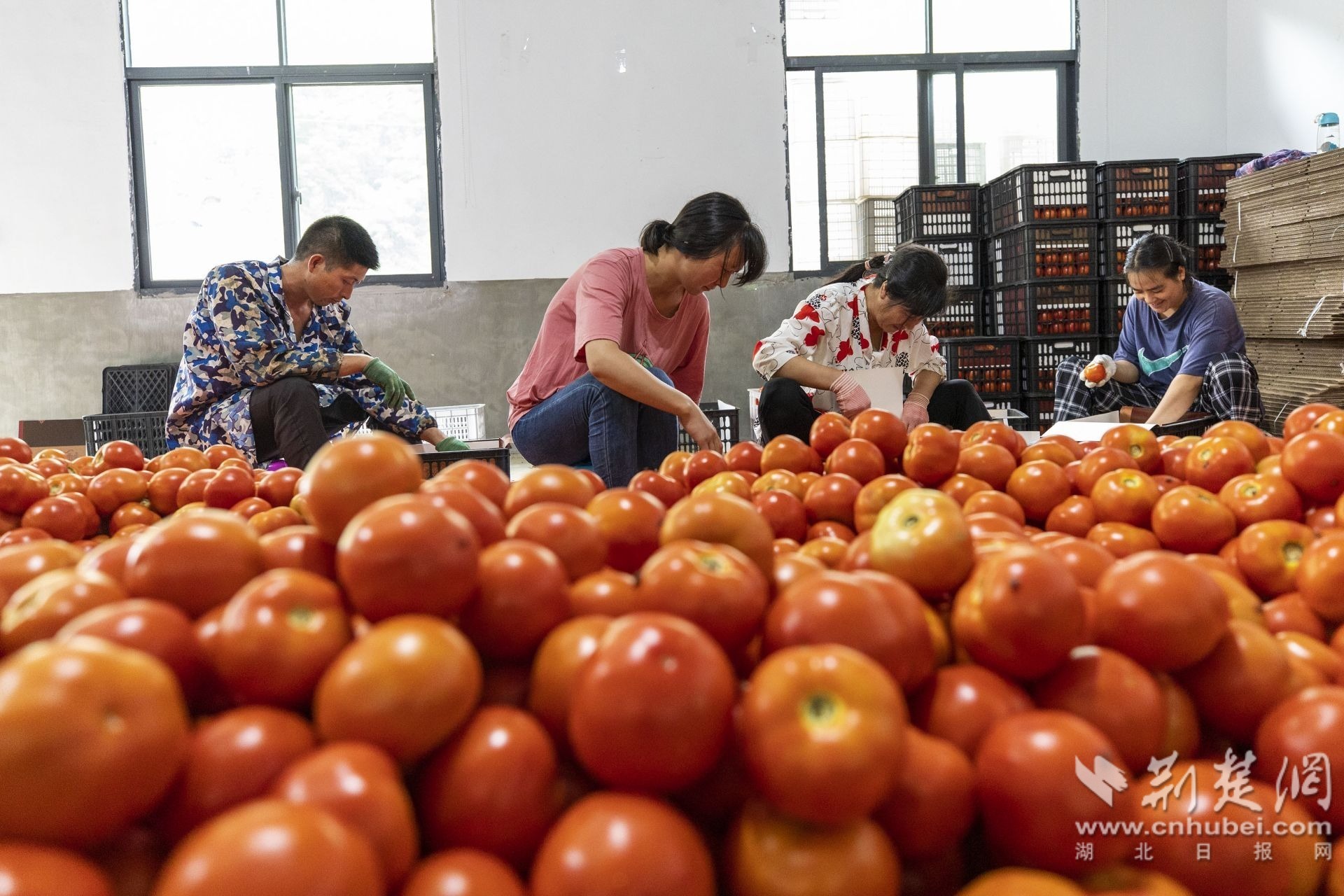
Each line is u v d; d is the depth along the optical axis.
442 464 2.04
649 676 0.46
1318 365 4.29
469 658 0.49
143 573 0.57
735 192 5.98
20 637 0.53
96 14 5.66
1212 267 5.11
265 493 1.24
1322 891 0.54
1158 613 0.59
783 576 0.68
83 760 0.38
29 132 5.66
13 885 0.36
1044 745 0.50
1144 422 3.22
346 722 0.47
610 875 0.43
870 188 6.15
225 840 0.38
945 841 0.51
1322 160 4.17
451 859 0.45
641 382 1.98
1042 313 5.19
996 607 0.57
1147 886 0.50
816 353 2.58
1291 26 5.52
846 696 0.46
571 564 0.63
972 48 6.11
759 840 0.47
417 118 5.96
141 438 4.30
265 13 5.82
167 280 5.88
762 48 5.94
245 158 5.90
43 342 5.76
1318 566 0.74
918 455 1.16
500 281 5.95
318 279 2.55
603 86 5.88
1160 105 6.10
